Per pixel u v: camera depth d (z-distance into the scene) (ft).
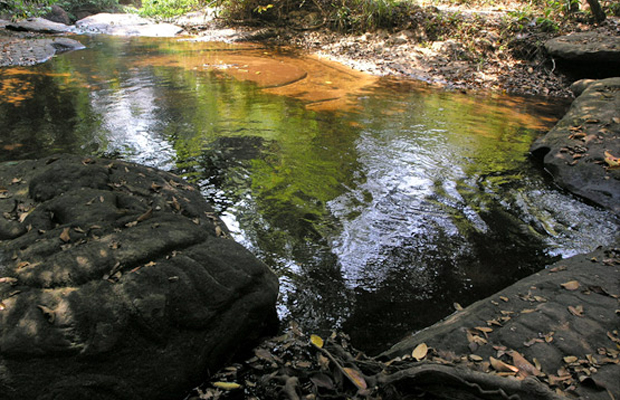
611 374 7.54
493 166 17.33
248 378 8.30
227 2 43.91
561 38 30.32
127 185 11.04
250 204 13.96
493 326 8.82
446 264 11.74
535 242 12.85
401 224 13.28
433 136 19.84
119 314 7.38
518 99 26.27
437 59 31.81
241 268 8.98
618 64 27.86
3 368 6.57
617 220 14.14
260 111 21.99
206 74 28.30
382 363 8.29
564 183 15.96
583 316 8.89
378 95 25.59
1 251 8.45
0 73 26.73
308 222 13.17
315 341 9.02
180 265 8.36
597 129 18.06
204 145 17.92
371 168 16.58
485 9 39.01
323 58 33.94
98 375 6.97
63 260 7.89
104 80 26.17
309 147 18.16
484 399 7.16
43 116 20.16
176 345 7.75
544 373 7.61
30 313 7.12
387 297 10.55
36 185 10.57
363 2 37.96
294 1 43.24
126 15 48.42
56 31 42.37
